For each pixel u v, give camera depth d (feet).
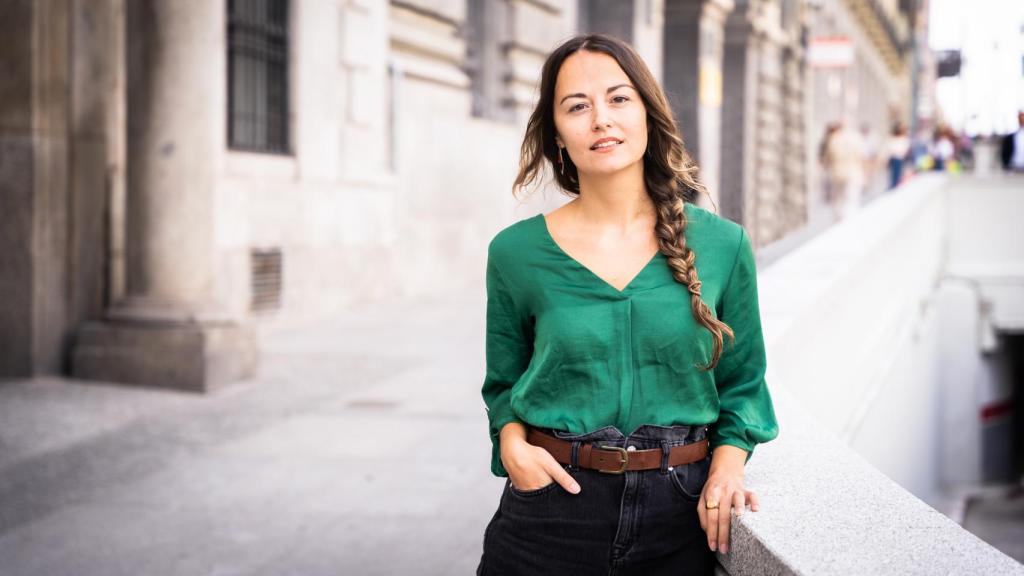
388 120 43.73
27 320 27.61
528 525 6.86
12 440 21.98
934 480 60.39
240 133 35.22
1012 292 71.51
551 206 45.14
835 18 128.77
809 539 6.00
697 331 6.66
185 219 27.40
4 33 27.32
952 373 70.64
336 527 16.84
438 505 17.97
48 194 27.68
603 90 6.77
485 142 51.39
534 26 55.36
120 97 29.37
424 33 46.47
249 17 35.42
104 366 27.35
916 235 43.86
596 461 6.68
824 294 18.28
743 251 6.91
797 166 103.76
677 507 6.75
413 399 26.17
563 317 6.72
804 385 16.29
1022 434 90.84
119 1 29.32
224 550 15.81
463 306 42.96
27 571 14.90
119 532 16.57
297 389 27.25
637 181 6.89
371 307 42.29
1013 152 85.10
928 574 5.45
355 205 41.29
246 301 35.12
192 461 20.58
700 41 72.95
